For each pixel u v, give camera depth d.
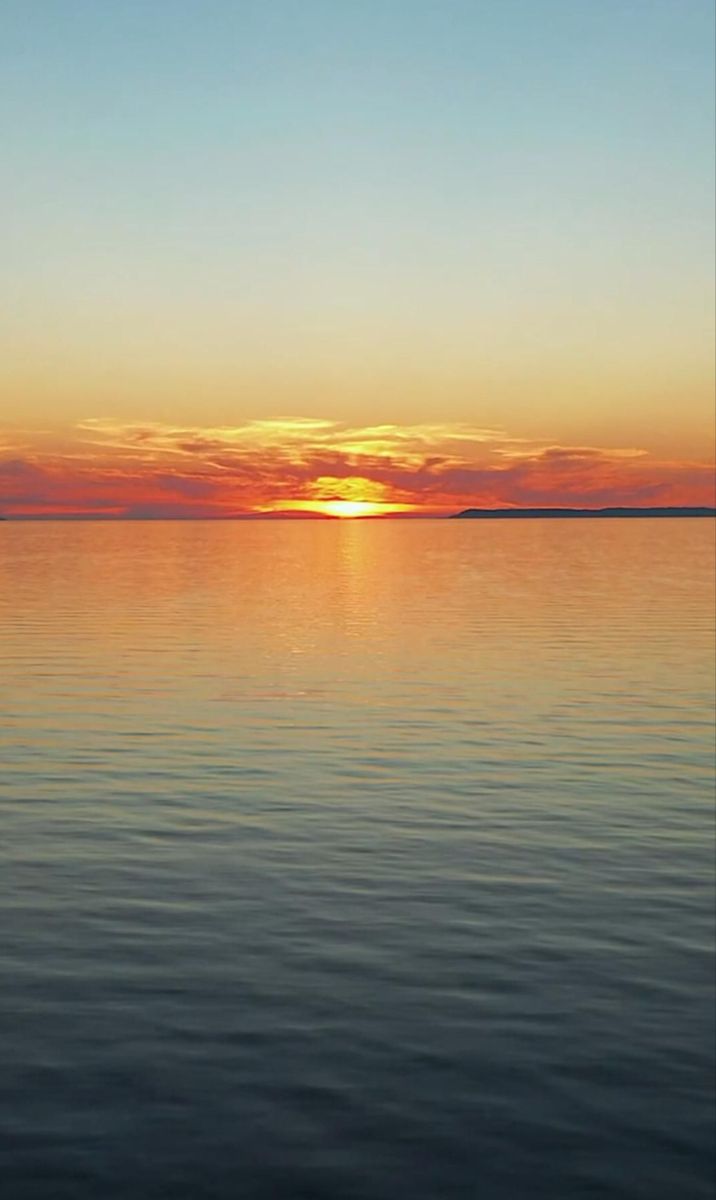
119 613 50.25
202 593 63.34
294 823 17.09
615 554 122.31
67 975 11.48
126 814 17.58
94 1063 9.70
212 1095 9.22
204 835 16.45
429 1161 8.38
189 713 26.03
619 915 13.23
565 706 26.88
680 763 21.03
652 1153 8.47
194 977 11.46
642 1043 10.09
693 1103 9.12
